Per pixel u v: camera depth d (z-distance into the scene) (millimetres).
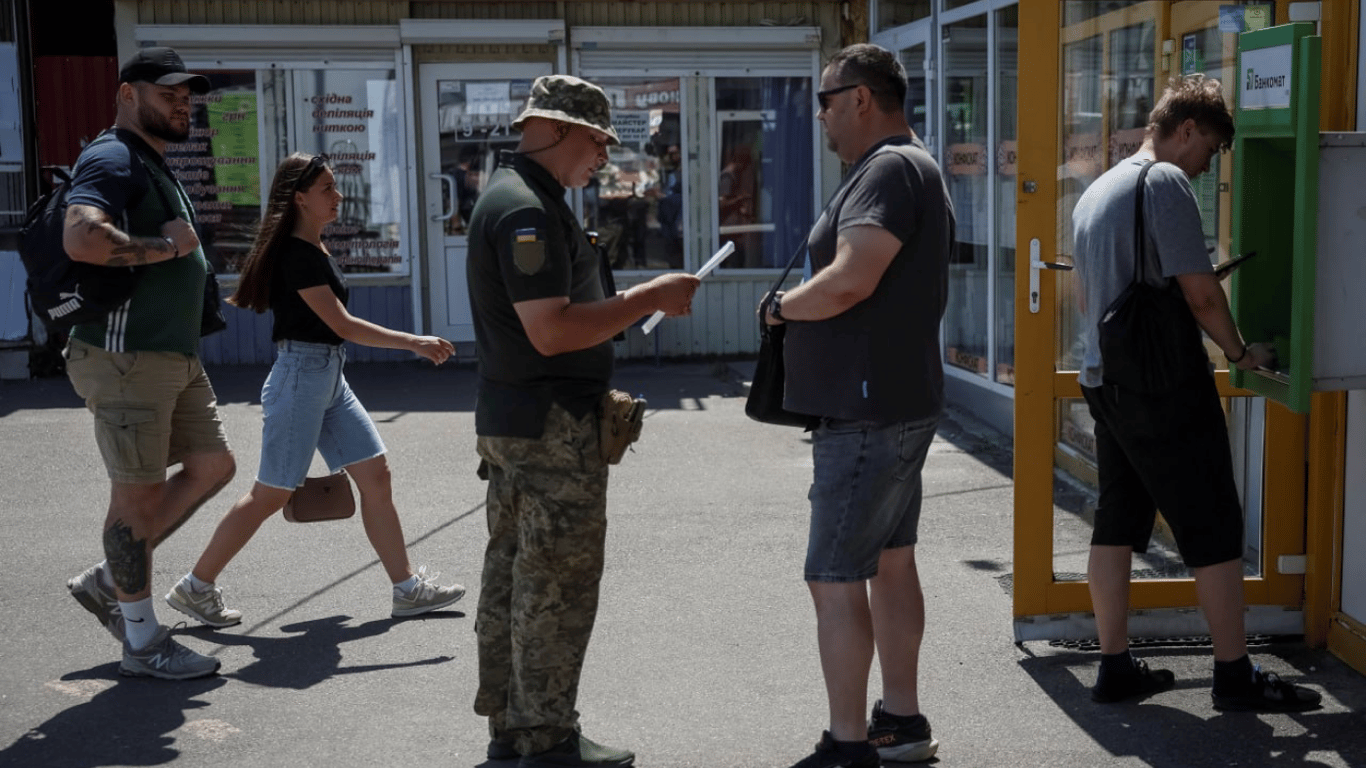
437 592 5488
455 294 11922
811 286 3682
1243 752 4102
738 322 12133
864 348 3713
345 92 11508
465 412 9820
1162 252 4184
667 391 10617
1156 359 4211
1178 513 4324
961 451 8500
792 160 11977
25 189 11180
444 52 11625
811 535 3850
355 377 11320
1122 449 4449
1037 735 4246
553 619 3855
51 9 12305
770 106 11891
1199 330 4297
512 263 3658
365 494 5406
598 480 3850
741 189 11969
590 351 3871
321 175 5219
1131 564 4914
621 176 11875
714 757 4113
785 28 11664
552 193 3777
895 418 3727
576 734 3998
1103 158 6590
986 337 9344
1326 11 4715
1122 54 6570
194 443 4984
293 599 5699
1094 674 4758
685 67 11750
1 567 6145
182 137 4746
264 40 11289
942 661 4891
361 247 11719
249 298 5246
